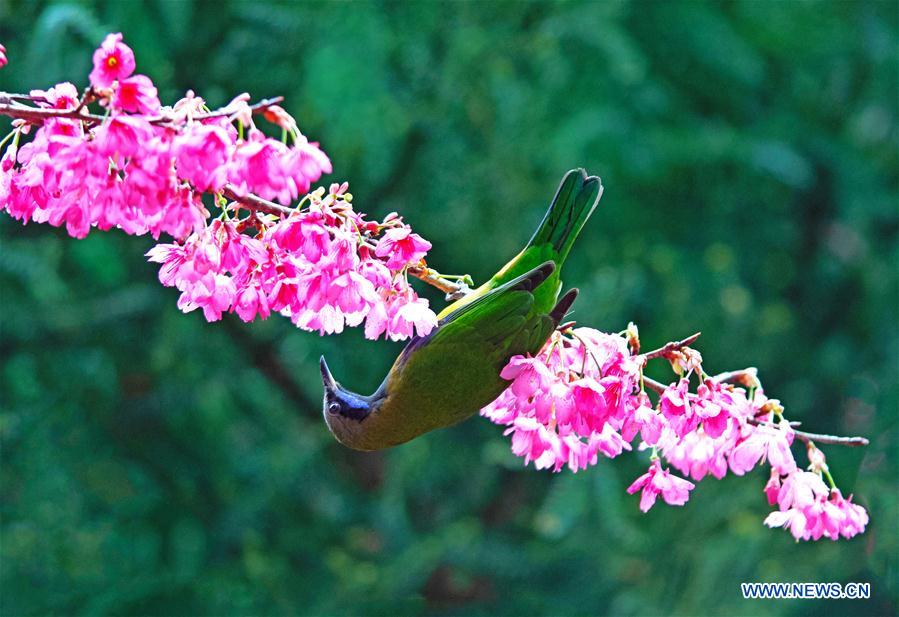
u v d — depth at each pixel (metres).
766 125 16.06
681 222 15.61
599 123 13.19
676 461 4.73
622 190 14.27
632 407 4.33
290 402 14.09
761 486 13.19
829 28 16.52
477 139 12.48
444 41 12.23
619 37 12.72
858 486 15.24
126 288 12.45
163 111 3.58
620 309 12.45
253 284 4.14
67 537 12.81
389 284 4.11
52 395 12.74
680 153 14.19
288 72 11.67
